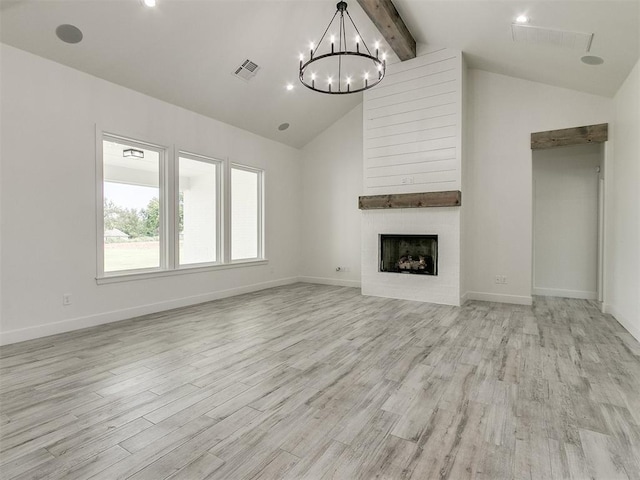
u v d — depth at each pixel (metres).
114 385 2.48
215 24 3.88
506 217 5.21
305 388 2.45
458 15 3.98
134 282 4.40
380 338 3.55
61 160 3.70
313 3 4.04
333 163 6.96
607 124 4.56
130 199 4.48
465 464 1.66
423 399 2.29
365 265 5.81
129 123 4.31
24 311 3.45
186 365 2.84
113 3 3.28
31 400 2.26
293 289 6.47
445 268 5.11
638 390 2.41
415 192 5.31
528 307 4.92
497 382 2.54
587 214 5.48
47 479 1.55
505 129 5.19
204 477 1.57
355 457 1.71
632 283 3.67
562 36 3.59
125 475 1.58
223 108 5.32
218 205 5.71
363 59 5.25
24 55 3.41
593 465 1.65
